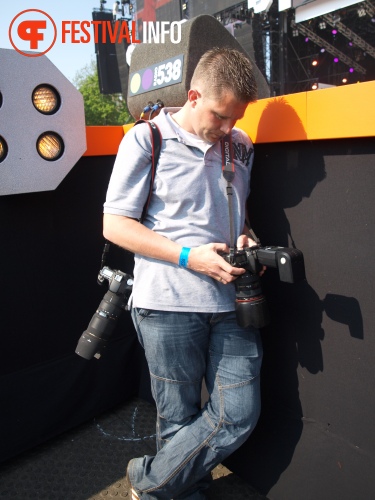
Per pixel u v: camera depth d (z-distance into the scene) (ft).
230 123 3.99
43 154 5.44
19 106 5.13
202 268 4.11
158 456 4.99
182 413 4.86
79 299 6.68
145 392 7.47
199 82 3.94
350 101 3.72
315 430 4.88
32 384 6.32
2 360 6.04
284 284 4.94
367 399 4.33
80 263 6.62
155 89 5.76
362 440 4.44
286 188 4.72
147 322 4.51
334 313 4.48
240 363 4.64
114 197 4.29
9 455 6.26
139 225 4.27
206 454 4.77
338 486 4.72
